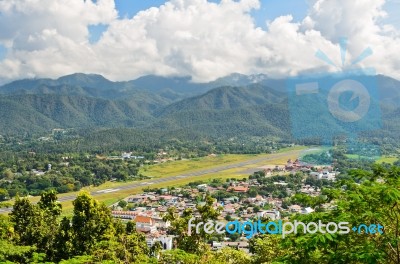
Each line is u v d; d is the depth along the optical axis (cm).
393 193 808
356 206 859
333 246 836
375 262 764
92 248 2006
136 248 1441
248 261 1708
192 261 1181
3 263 1105
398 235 852
